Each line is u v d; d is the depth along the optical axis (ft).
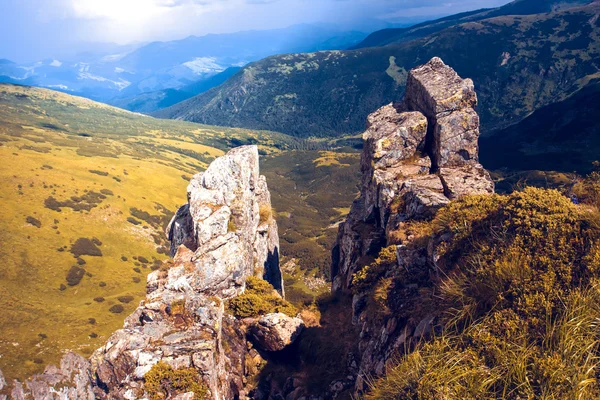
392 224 68.39
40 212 483.92
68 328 309.63
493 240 35.29
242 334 73.67
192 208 95.76
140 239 525.75
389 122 89.20
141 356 53.36
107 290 406.62
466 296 31.40
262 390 63.62
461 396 23.56
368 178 87.86
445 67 91.35
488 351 25.68
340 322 73.41
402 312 43.78
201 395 49.83
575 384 20.94
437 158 79.41
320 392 57.26
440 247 41.52
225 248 87.20
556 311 25.76
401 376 27.20
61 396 71.36
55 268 410.52
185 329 59.82
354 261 80.43
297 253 540.11
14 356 249.14
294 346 71.67
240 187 102.83
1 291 345.72
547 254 29.66
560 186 41.83
